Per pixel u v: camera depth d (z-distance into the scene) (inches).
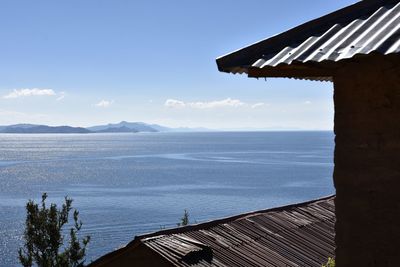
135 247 565.3
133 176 6166.3
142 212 3629.4
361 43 214.2
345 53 211.2
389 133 238.1
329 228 700.0
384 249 240.4
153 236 577.6
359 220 246.5
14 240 2694.4
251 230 641.6
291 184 5324.8
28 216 872.9
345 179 249.9
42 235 866.8
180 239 583.2
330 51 217.8
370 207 243.6
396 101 235.6
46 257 860.6
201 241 587.8
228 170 6929.1
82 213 3560.5
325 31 247.1
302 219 711.1
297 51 229.8
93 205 3959.2
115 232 2915.8
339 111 250.5
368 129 243.0
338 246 253.0
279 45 248.4
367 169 243.6
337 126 251.9
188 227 614.2
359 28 228.8
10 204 4005.9
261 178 5910.4
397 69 234.7
